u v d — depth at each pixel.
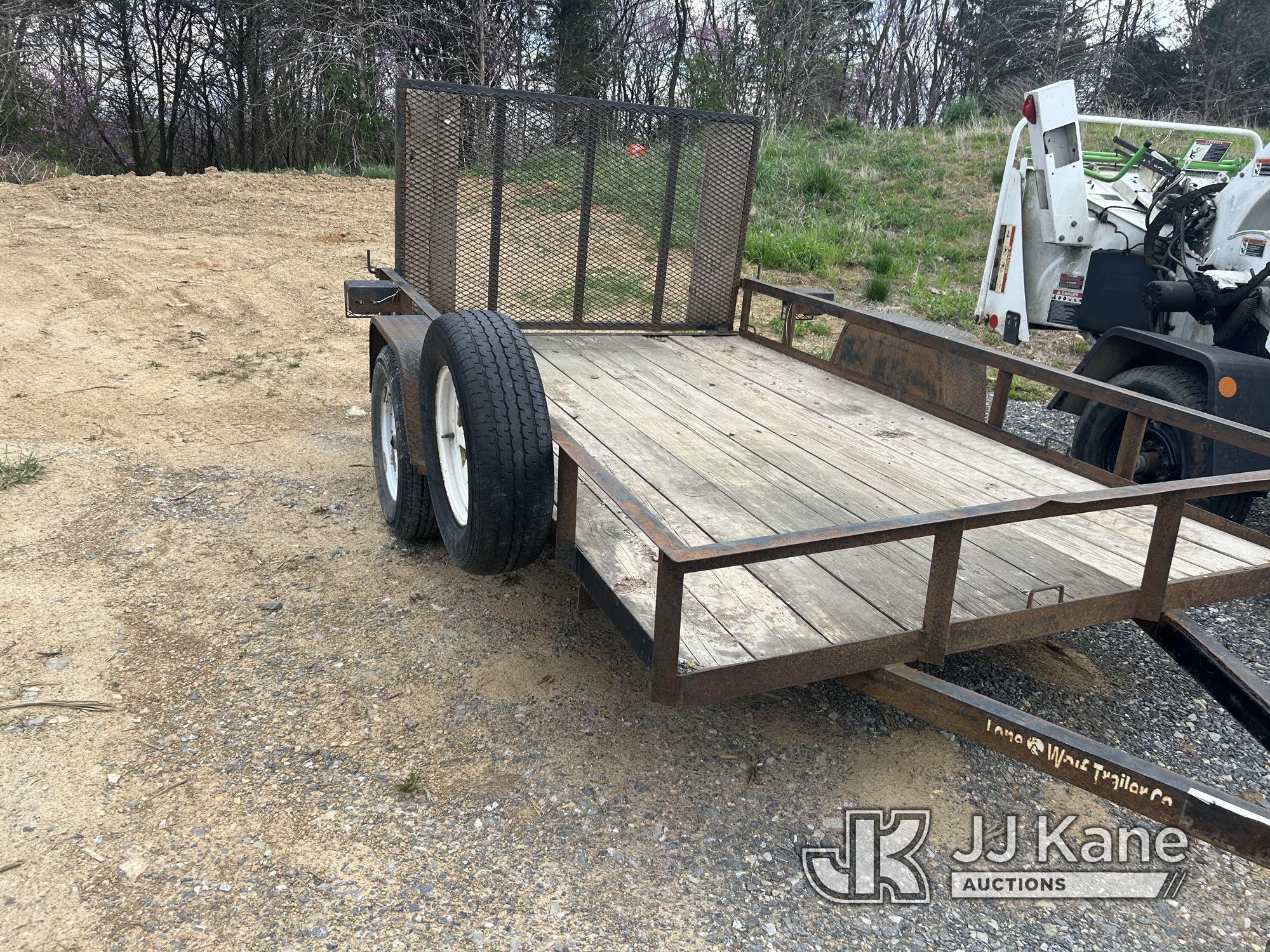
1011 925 2.56
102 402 6.56
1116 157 6.64
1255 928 2.60
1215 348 4.47
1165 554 2.86
